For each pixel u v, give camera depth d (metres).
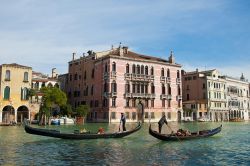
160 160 15.15
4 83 48.09
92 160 15.09
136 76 57.19
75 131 24.33
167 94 61.16
